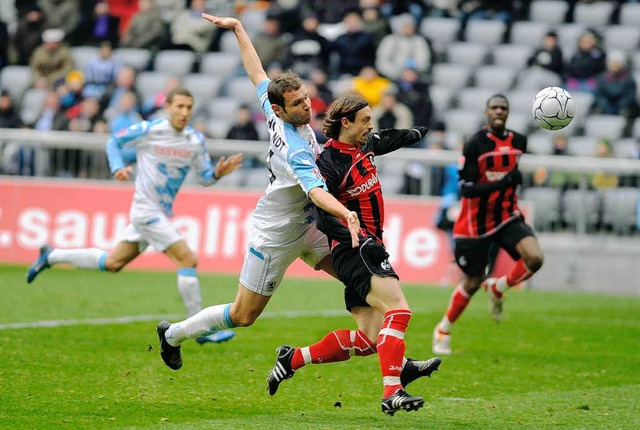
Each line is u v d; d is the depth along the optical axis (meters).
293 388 26.81
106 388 25.70
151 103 68.06
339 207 21.05
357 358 32.22
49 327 36.47
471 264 34.19
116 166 34.78
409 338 37.84
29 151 63.09
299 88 22.28
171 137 34.91
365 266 22.11
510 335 39.41
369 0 73.75
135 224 35.03
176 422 21.97
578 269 58.94
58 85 73.88
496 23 76.56
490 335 39.28
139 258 62.28
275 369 23.64
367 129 22.52
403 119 64.94
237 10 81.25
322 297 50.47
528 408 24.61
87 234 61.72
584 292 58.66
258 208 23.89
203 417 22.62
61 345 32.47
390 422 22.50
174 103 34.78
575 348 36.06
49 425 21.30
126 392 25.30
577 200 58.88
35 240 62.19
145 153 35.12
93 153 62.59
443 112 70.38
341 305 47.19
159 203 35.09
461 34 77.00
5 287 49.44
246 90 73.94
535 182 59.56
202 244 61.00
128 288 51.16
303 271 61.72
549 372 30.64
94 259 36.44
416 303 49.44
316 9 79.12
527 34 75.81
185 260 34.50
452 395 26.50
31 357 29.92
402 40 71.94
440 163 59.22
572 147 66.81
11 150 63.16
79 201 62.06
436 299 51.19
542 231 59.56
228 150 62.06
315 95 66.31
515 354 34.34
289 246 23.78
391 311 21.81
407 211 59.50
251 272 23.98
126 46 79.25
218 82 74.88
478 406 24.81
